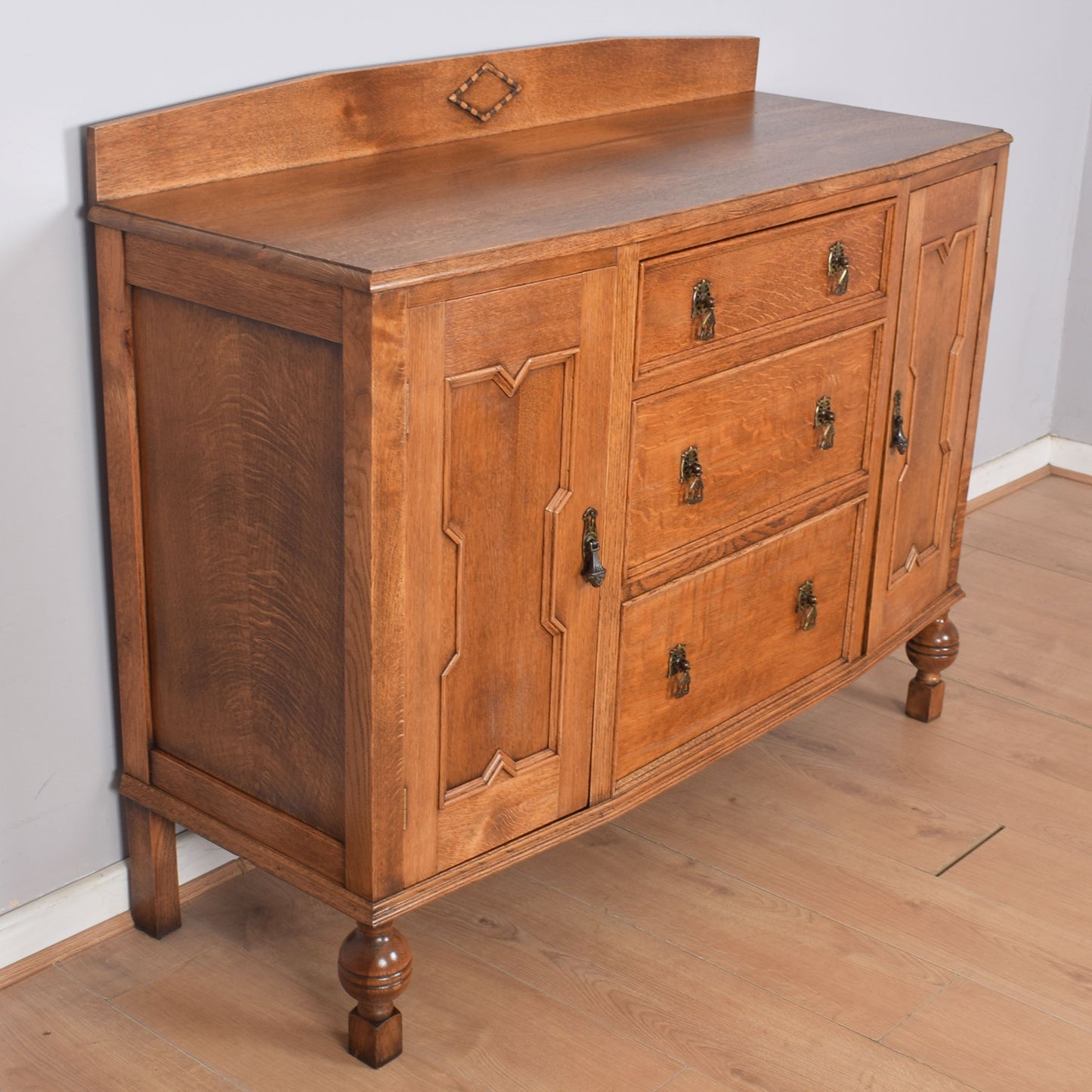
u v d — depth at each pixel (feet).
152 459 5.43
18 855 5.90
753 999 5.94
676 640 6.09
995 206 7.34
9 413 5.38
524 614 5.35
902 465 7.17
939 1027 5.82
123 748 6.02
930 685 8.10
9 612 5.60
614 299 5.18
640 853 6.89
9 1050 5.55
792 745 7.89
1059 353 11.60
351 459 4.66
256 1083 5.42
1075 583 9.94
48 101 5.15
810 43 8.52
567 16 7.04
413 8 6.30
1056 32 10.36
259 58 5.77
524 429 5.08
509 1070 5.52
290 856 5.46
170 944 6.18
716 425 5.90
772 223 5.79
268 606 5.21
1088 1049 5.73
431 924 6.33
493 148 6.39
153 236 5.01
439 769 5.23
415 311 4.54
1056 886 6.75
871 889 6.68
